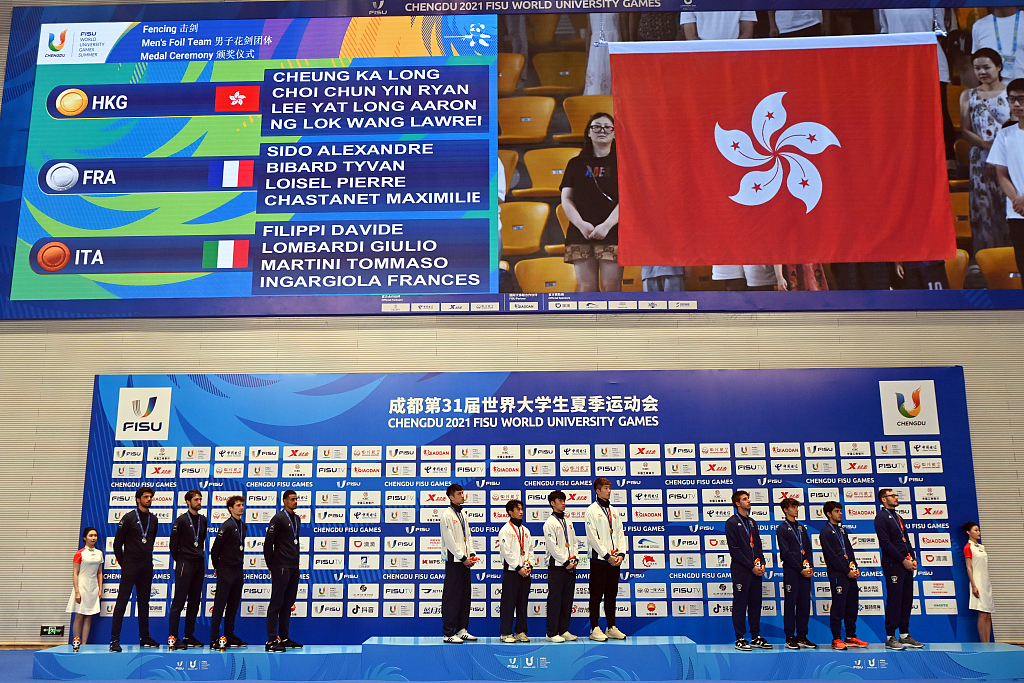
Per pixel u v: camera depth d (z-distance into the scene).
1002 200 9.52
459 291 9.41
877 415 9.07
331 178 9.66
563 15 10.05
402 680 7.42
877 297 9.35
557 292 9.41
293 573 7.93
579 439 9.05
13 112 9.86
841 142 9.69
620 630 8.60
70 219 9.57
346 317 9.47
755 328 9.41
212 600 8.62
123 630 8.45
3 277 9.44
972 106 9.72
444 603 7.74
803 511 8.87
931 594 8.66
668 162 9.68
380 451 9.03
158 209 9.59
